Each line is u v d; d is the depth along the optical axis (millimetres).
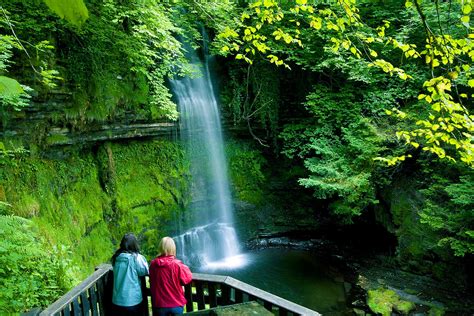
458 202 8500
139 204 11047
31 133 7867
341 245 13648
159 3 9773
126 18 9133
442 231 9867
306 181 11195
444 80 3576
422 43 10594
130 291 4047
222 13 10625
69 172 8984
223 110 14117
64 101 8586
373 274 11203
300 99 14328
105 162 10281
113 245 9680
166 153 12367
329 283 10883
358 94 12211
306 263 12414
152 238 11133
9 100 5738
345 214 12773
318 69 12148
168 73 11055
